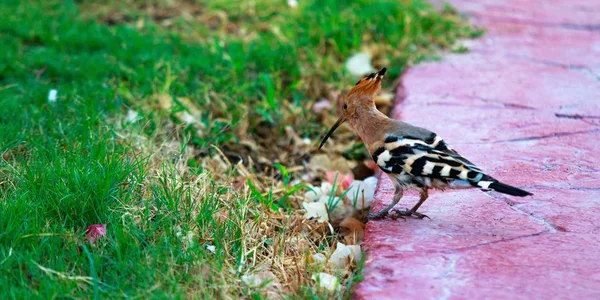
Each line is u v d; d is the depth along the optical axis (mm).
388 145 8477
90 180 8695
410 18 15938
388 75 14258
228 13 17297
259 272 7922
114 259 7652
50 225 8297
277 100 13305
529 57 14586
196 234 8391
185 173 10078
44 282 7074
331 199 9773
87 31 15234
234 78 13570
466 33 15883
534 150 10508
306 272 7848
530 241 8055
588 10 18016
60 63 13461
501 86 13039
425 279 7363
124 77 13398
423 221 8609
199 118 12211
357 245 8539
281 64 14250
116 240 7887
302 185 10047
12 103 11469
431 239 8156
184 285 7344
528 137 10953
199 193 9195
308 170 11617
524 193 7547
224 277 7582
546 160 10180
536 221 8539
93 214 8492
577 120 11562
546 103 12250
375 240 8156
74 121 11016
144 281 7199
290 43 14938
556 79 13383
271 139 12461
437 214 8805
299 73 14039
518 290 7121
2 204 8359
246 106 12719
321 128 12898
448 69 13961
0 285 7094
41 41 14852
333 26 15305
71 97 11945
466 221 8586
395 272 7488
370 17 15922
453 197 9242
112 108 11680
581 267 7512
